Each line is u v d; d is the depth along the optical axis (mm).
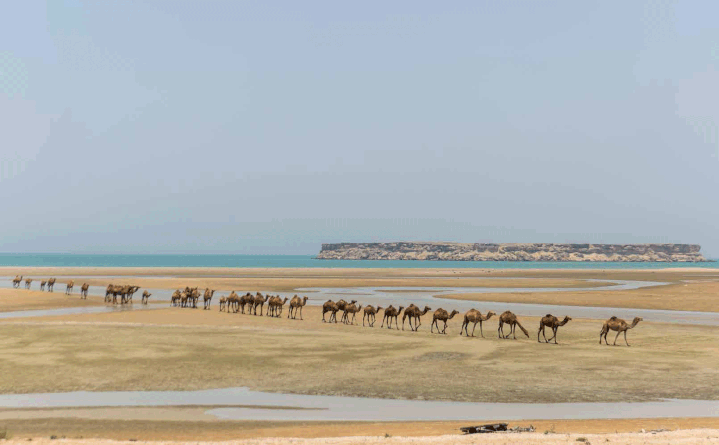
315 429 21391
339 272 197375
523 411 24594
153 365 32812
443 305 74625
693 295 88562
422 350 38656
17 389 27688
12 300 71625
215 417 23422
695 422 22391
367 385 29078
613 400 26469
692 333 47562
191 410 24516
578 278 158375
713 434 18422
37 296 76438
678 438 17656
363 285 119188
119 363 33125
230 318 55969
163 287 106312
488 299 83562
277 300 58812
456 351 38344
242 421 22812
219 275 166625
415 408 25062
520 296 88062
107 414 23734
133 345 38656
